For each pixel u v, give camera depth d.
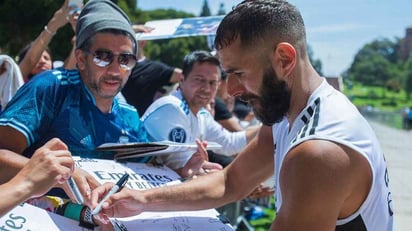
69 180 1.56
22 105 1.85
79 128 1.96
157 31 2.99
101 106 2.06
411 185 8.30
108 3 2.08
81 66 2.02
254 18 1.42
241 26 1.43
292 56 1.43
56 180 1.38
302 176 1.31
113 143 2.01
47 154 1.39
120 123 2.14
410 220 5.88
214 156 3.31
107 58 1.98
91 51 1.97
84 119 1.98
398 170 10.30
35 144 1.90
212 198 1.88
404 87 82.12
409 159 12.40
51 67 3.94
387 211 1.48
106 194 1.64
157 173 2.01
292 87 1.48
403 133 24.16
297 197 1.32
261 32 1.42
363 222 1.41
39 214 1.51
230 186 1.94
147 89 4.13
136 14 16.64
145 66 4.17
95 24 1.97
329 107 1.42
